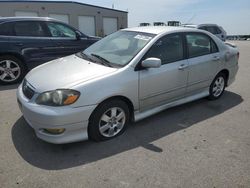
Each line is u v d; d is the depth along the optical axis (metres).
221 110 4.77
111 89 3.35
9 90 5.80
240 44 22.67
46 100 3.11
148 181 2.74
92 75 3.36
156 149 3.38
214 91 5.23
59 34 6.84
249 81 7.02
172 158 3.18
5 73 6.20
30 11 23.44
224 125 4.14
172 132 3.86
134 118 3.83
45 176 2.79
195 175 2.86
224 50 5.14
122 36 4.39
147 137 3.69
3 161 3.05
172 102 4.39
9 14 22.58
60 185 2.66
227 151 3.36
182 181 2.75
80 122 3.18
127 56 3.80
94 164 3.03
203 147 3.45
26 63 6.43
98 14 27.58
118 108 3.56
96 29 27.83
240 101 5.30
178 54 4.27
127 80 3.51
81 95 3.12
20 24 6.32
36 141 3.51
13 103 4.92
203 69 4.68
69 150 3.31
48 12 24.36
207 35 4.85
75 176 2.80
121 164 3.04
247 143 3.58
